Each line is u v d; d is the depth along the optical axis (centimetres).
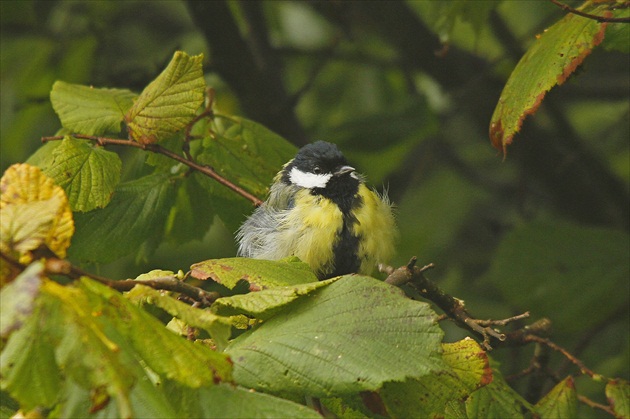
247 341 485
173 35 1533
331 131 1266
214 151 890
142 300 550
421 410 529
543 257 1117
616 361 1110
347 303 490
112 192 728
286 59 1538
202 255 1304
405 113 1265
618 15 758
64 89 830
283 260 592
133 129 705
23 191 418
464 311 695
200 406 442
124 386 360
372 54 1536
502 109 731
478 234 1473
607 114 1602
